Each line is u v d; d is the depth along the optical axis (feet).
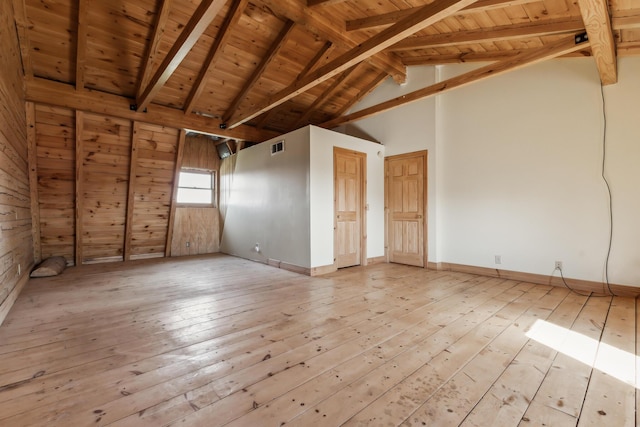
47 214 15.85
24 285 12.78
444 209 16.21
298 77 16.61
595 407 4.86
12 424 4.48
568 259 12.32
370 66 17.70
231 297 11.19
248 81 15.93
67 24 10.94
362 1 11.78
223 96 16.63
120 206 17.84
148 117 15.21
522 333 7.79
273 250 17.62
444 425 4.47
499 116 14.20
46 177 14.88
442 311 9.52
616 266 11.27
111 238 18.71
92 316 9.23
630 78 11.00
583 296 11.12
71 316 9.23
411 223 17.49
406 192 17.75
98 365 6.25
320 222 15.42
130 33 11.86
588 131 11.85
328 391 5.32
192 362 6.36
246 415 4.68
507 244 13.99
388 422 4.53
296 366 6.18
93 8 10.64
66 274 15.37
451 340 7.39
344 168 16.79
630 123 11.00
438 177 16.24
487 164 14.60
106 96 13.92
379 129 19.17
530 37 11.31
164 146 17.17
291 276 14.79
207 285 13.02
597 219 11.66
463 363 6.29
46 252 16.89
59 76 12.78
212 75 15.12
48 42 11.33
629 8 8.23
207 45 13.21
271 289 12.30
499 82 14.20
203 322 8.68
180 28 12.16
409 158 17.56
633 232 10.94
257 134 19.71
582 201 11.99
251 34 13.61
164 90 15.03
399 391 5.32
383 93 19.16
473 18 11.08
